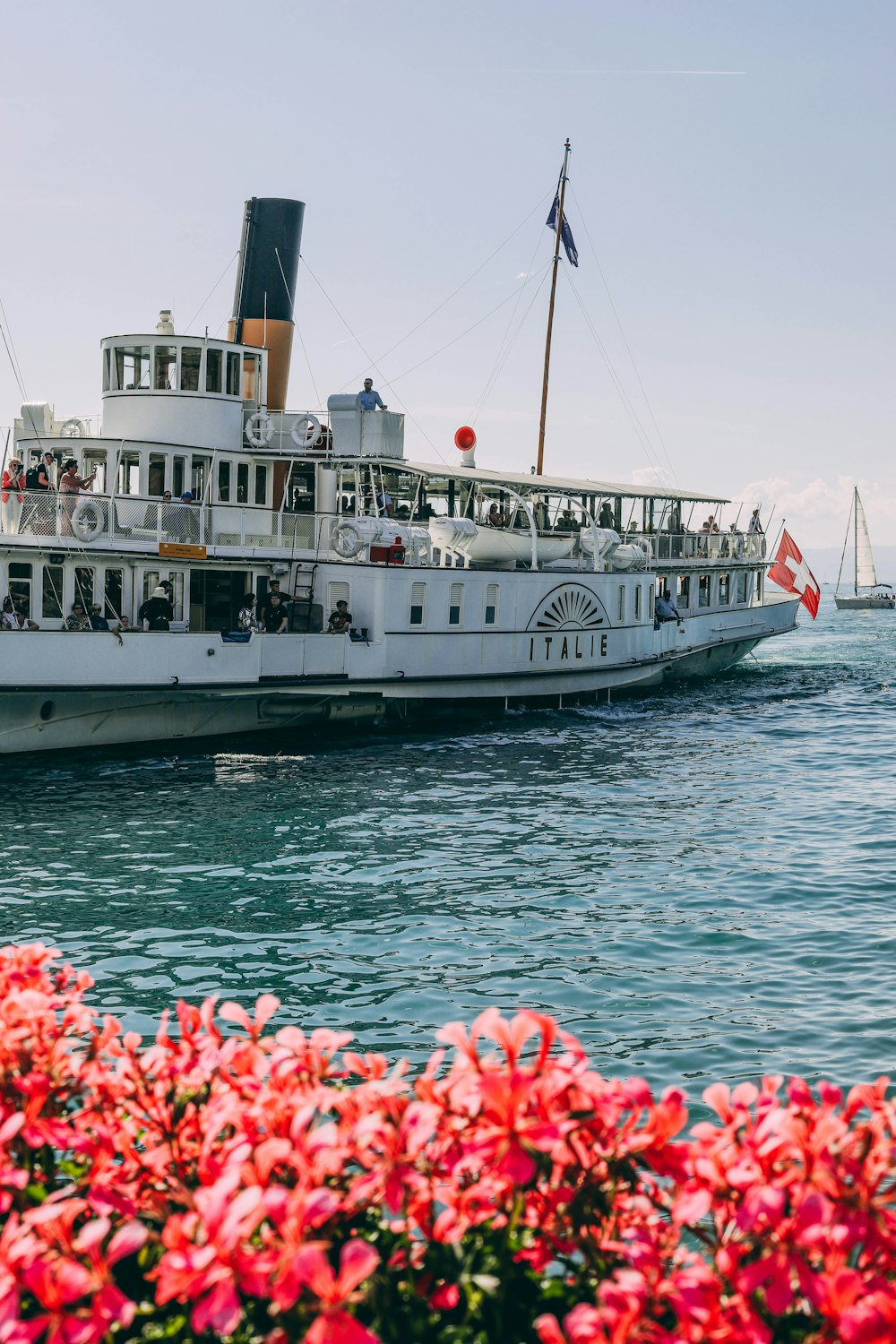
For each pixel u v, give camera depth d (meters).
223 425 37.53
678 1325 4.25
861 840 22.75
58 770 29.41
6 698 29.72
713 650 55.31
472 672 38.84
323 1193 4.00
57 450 35.94
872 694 49.41
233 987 14.97
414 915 18.02
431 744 34.75
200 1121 5.08
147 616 32.41
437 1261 4.46
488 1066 4.55
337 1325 3.73
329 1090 4.66
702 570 54.62
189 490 36.25
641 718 41.31
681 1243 7.16
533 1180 4.63
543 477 47.34
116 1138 4.90
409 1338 4.33
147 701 32.12
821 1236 3.97
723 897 18.91
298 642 34.12
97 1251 4.10
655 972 15.34
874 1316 3.85
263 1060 5.12
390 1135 4.29
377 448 38.97
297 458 37.50
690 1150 4.51
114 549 32.19
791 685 52.50
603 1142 4.58
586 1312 3.96
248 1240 4.40
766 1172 4.29
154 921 17.72
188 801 26.20
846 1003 14.04
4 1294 3.87
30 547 30.89
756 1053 12.66
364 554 36.38
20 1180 4.52
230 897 18.98
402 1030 13.57
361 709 36.81
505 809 25.84
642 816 25.19
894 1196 4.29
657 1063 12.45
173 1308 4.50
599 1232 4.63
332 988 14.92
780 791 28.14
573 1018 13.80
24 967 5.91
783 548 65.31
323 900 18.86
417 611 37.03
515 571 39.97
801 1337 4.25
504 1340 4.40
